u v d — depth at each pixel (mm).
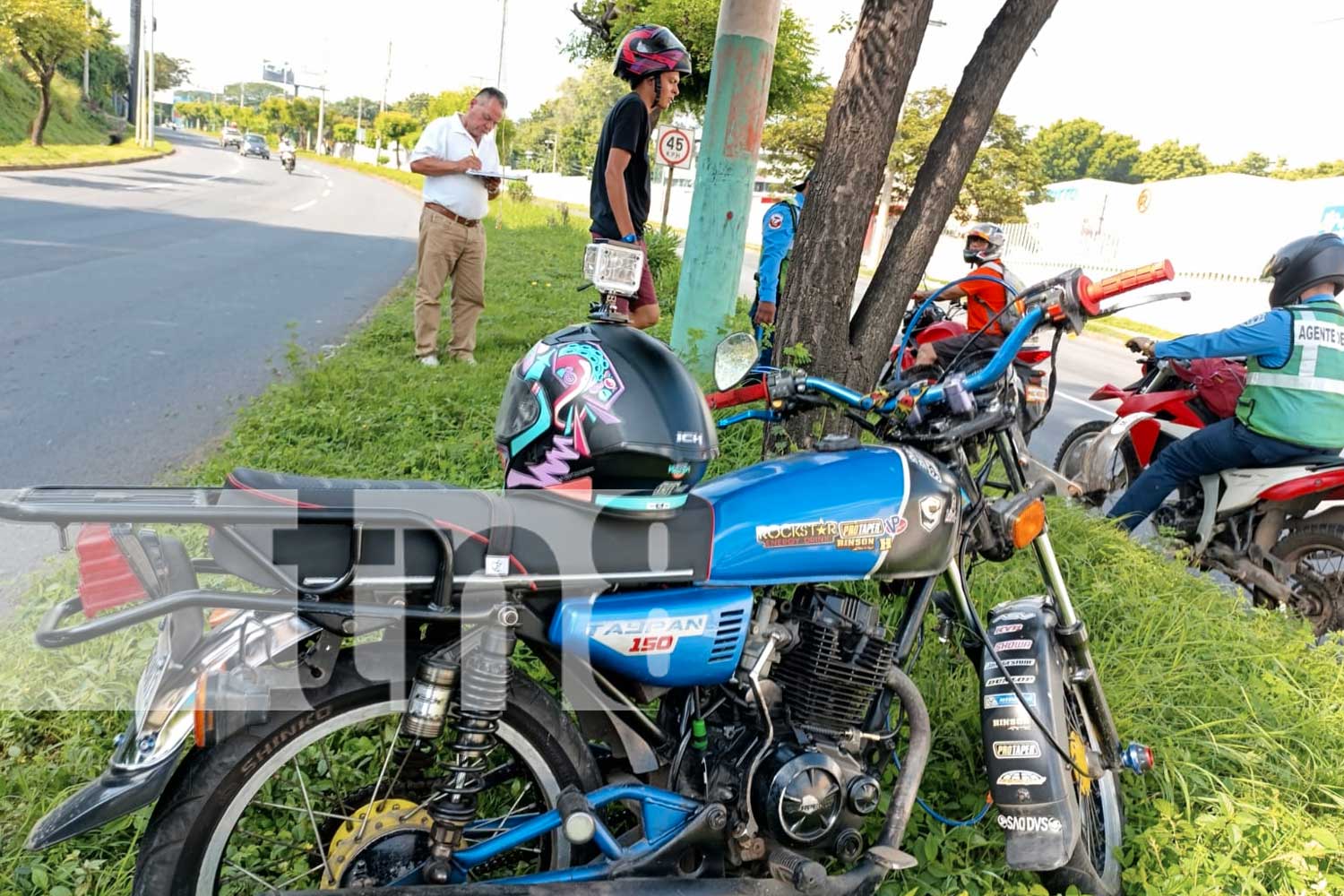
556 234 26156
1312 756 3436
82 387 7004
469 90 55188
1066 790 2637
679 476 2230
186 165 45688
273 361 8273
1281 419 4914
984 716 2744
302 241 18672
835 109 4637
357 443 5891
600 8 17406
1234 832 2855
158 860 2018
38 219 17656
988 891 2688
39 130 38594
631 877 2258
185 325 9516
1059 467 6398
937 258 34750
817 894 2332
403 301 11859
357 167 74188
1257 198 24531
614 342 2309
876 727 2617
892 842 2502
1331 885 2832
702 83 15914
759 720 2424
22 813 2637
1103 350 19000
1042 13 4465
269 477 2096
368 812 2234
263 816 2531
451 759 2441
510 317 10750
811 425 4680
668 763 2467
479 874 2516
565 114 86125
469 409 6539
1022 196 34938
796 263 4738
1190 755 3297
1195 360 5781
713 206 7141
